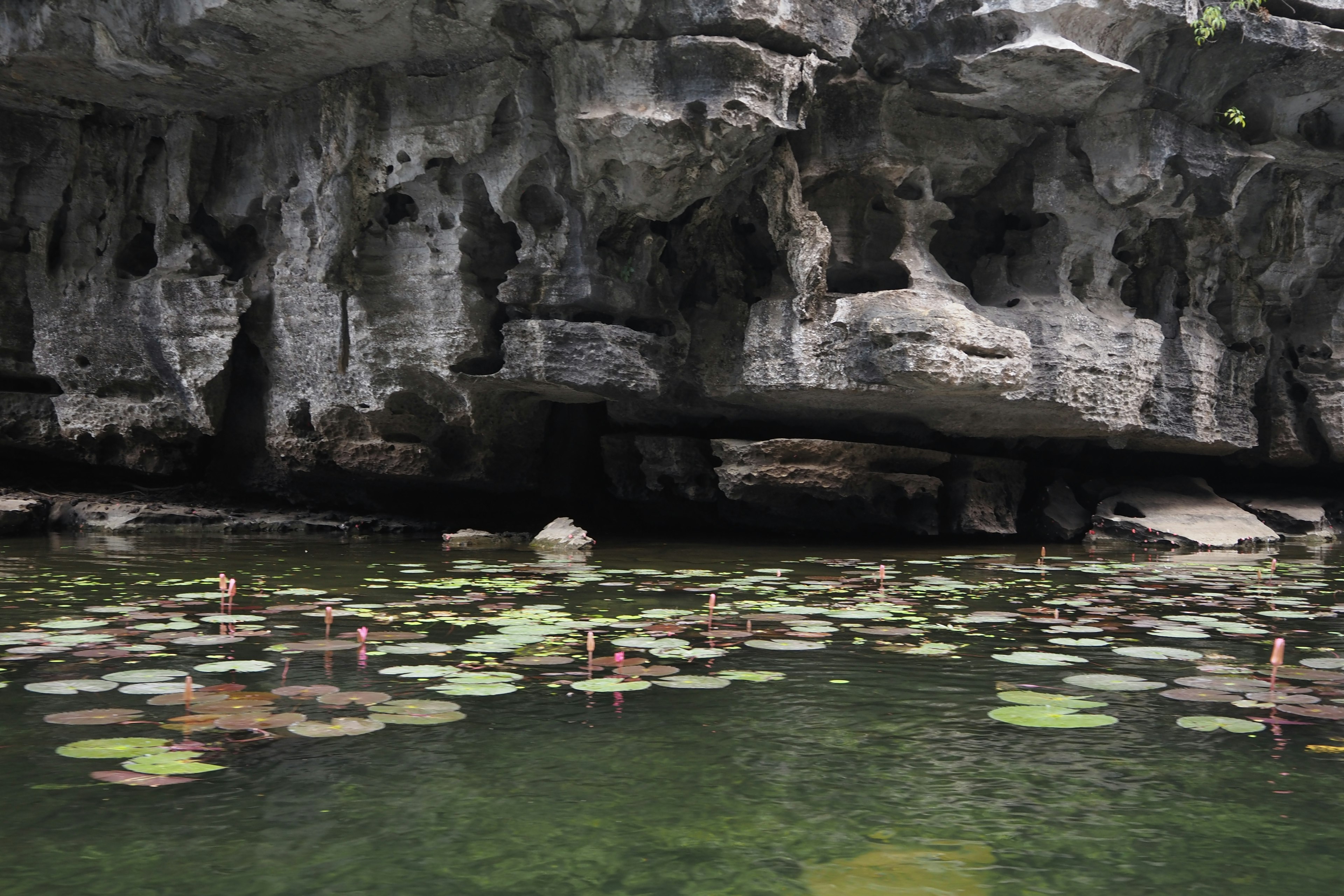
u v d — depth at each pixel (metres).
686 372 10.15
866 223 9.85
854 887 2.11
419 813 2.49
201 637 4.39
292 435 10.82
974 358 9.05
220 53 8.92
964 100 9.27
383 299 9.98
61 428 11.38
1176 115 9.52
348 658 4.08
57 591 5.86
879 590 6.41
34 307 11.19
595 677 3.83
